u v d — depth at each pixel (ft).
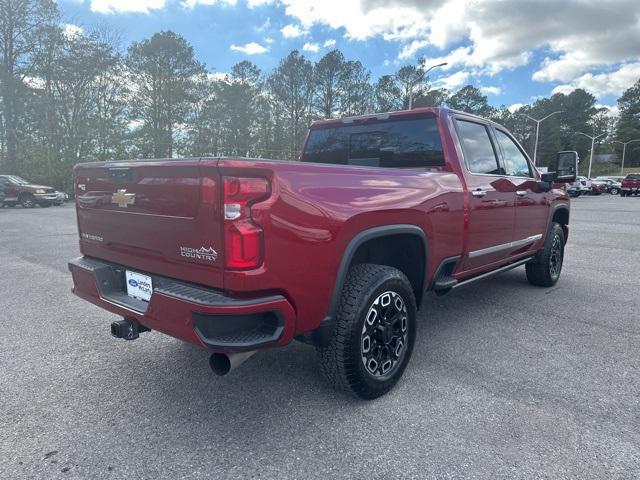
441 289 12.22
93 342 13.10
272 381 10.59
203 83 172.35
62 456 7.80
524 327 14.26
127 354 12.21
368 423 8.76
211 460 7.67
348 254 8.70
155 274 8.89
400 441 8.16
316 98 211.00
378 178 9.65
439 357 11.92
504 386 10.26
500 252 14.78
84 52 116.78
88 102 123.13
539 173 17.70
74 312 15.98
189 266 7.97
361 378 9.16
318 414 9.11
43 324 14.70
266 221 7.41
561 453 7.77
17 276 21.74
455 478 7.16
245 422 8.85
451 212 11.73
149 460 7.68
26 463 7.60
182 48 163.53
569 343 12.89
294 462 7.60
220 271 7.42
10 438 8.35
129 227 9.16
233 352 7.36
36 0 108.17
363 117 14.24
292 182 7.80
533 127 332.19
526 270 19.35
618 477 7.16
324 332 8.64
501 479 7.13
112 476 7.27
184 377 10.82
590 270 22.99
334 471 7.36
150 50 158.51
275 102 202.59
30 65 111.55
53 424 8.82
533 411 9.16
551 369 11.16
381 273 9.42
